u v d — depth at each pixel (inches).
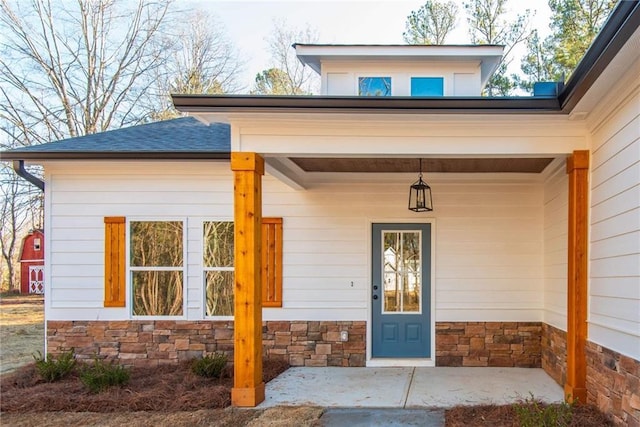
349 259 274.8
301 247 275.9
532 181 269.9
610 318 162.2
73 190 274.5
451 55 306.8
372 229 277.4
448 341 270.1
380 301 276.1
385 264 277.6
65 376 239.3
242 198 190.5
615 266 158.6
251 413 186.1
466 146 187.8
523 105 171.2
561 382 226.5
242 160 190.9
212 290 274.7
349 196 276.2
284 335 273.1
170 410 191.9
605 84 148.3
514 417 177.5
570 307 187.0
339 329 272.1
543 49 654.5
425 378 240.7
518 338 267.0
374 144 189.9
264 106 175.8
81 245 273.6
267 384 229.9
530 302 267.4
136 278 274.8
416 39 714.8
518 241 270.2
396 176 274.1
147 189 275.3
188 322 271.6
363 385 227.8
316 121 189.3
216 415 184.1
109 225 274.2
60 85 650.2
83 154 248.4
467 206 273.0
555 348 238.7
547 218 258.4
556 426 155.5
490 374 248.5
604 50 127.2
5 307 610.2
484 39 685.9
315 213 276.5
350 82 317.4
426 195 273.6
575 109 170.7
